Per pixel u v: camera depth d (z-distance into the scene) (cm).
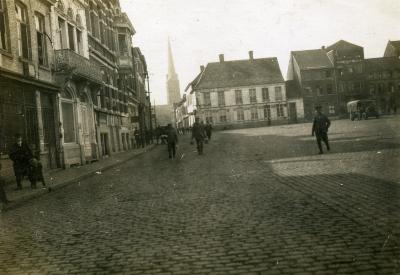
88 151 2464
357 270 429
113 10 3647
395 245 492
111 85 3284
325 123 1681
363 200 748
